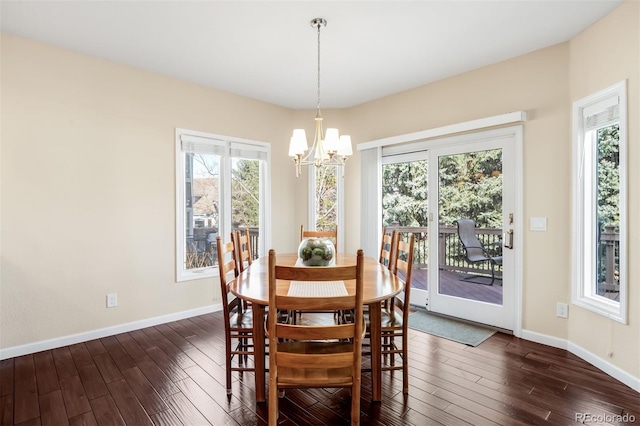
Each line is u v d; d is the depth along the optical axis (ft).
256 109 13.78
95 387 7.23
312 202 15.03
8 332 8.57
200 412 6.38
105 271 10.09
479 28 8.39
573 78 8.86
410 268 7.00
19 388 7.18
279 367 5.47
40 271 9.01
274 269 4.87
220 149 12.66
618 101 7.63
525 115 9.65
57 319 9.27
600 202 8.49
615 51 7.58
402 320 7.40
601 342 7.97
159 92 11.17
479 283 10.96
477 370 7.95
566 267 9.04
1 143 8.44
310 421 6.13
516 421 6.04
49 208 9.13
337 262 9.05
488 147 10.62
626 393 6.91
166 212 11.36
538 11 7.66
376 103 13.73
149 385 7.32
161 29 8.40
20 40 8.70
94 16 7.80
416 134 12.17
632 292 7.20
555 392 6.97
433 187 12.01
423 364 8.27
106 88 10.09
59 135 9.28
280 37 8.82
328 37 8.83
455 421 6.06
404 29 8.43
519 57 9.88
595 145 8.59
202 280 12.26
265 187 14.16
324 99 13.75
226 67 10.70
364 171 13.92
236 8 7.51
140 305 10.79
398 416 6.24
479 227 10.91
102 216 10.03
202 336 10.12
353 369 5.15
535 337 9.61
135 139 10.66
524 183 9.81
